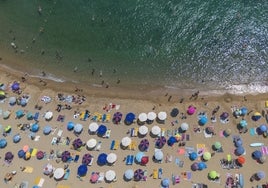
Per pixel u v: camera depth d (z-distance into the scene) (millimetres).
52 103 39531
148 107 38531
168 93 39656
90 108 38844
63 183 33625
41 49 44594
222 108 37500
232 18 45250
